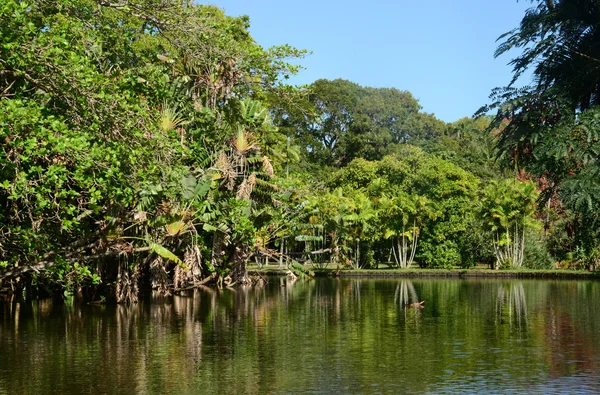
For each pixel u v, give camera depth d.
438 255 58.94
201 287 42.31
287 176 44.28
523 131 14.33
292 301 33.31
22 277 32.06
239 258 42.66
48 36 17.64
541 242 59.25
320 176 74.25
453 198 60.47
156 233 31.16
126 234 31.09
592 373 15.12
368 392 13.41
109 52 23.67
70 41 19.67
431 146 85.19
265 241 45.34
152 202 27.38
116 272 33.59
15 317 25.92
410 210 58.94
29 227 20.95
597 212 13.69
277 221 42.91
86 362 16.47
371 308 29.86
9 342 19.61
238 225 33.03
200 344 19.28
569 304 31.55
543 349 18.39
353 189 66.75
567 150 13.51
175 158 21.89
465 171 67.31
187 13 21.19
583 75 13.93
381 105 88.50
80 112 17.73
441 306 30.73
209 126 33.78
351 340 20.11
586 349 18.34
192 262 35.34
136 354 17.64
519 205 56.25
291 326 23.45
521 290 40.69
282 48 28.02
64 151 16.86
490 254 59.09
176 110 33.00
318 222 55.31
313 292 39.22
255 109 37.19
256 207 39.06
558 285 45.34
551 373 15.15
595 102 14.21
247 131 36.91
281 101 32.34
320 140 86.81
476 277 54.62
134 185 19.89
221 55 22.73
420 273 55.78
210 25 22.48
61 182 17.62
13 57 17.00
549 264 58.78
